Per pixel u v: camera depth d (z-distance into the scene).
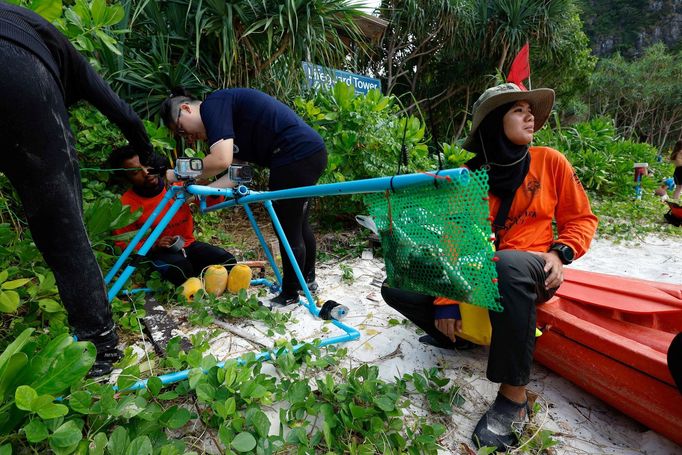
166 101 1.99
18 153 1.07
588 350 1.31
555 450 1.18
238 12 3.46
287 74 4.04
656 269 2.97
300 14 3.73
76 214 1.20
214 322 1.84
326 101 3.58
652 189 6.68
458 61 8.50
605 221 4.48
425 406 1.35
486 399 1.40
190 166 1.63
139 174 2.16
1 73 0.99
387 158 3.46
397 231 1.14
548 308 1.43
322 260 2.94
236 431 1.10
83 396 1.01
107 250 2.15
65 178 1.15
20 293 1.57
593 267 3.01
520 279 1.17
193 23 3.57
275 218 1.92
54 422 0.93
